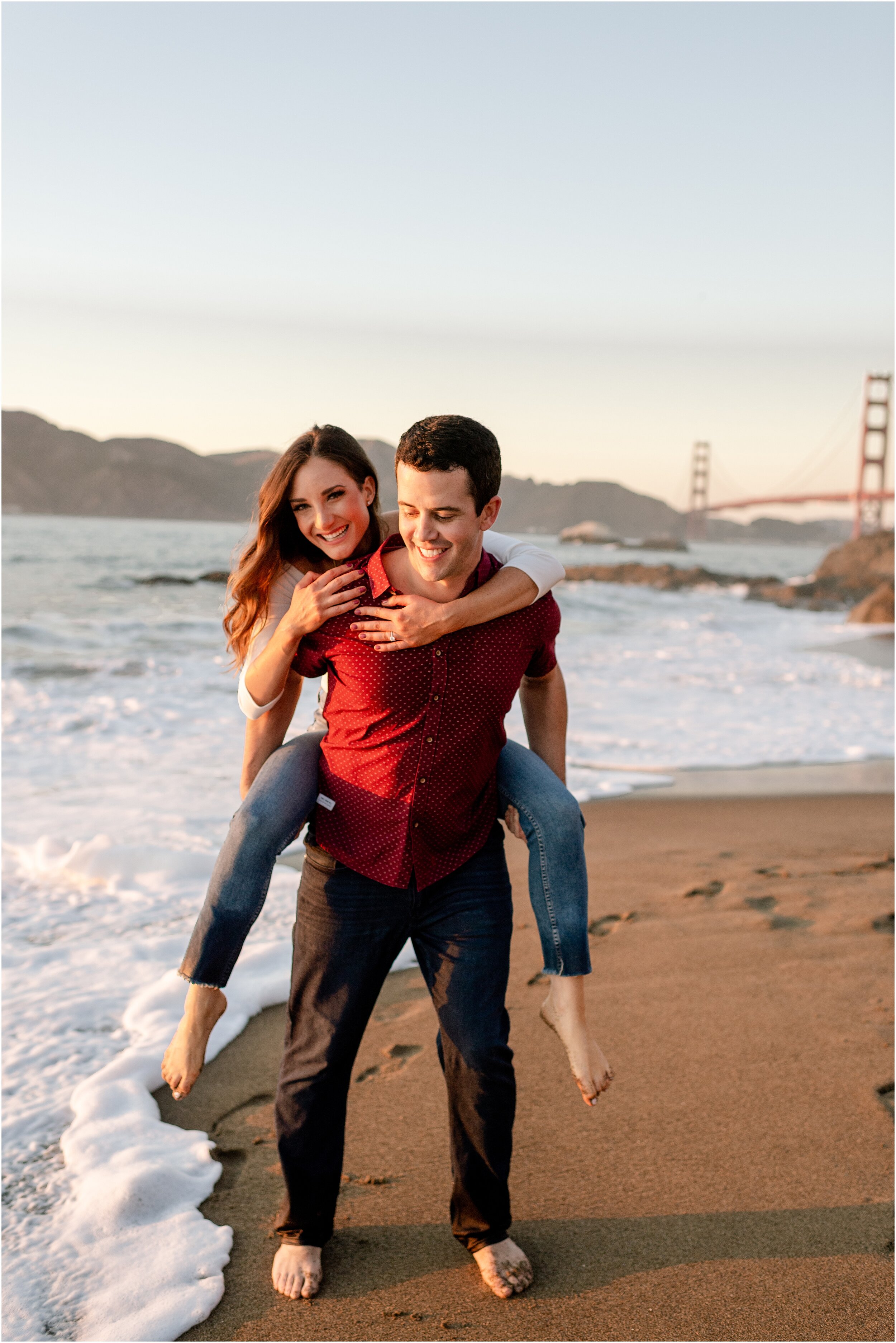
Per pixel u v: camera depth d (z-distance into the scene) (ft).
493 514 5.45
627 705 28.40
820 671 36.91
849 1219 6.51
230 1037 9.11
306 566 6.23
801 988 9.98
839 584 92.99
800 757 22.41
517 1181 6.93
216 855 13.73
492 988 5.80
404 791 5.60
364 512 5.98
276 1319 5.65
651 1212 6.59
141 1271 5.97
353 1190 6.84
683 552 290.15
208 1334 5.53
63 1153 7.20
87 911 11.91
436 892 5.84
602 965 10.52
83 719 23.18
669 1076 8.30
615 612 68.80
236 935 5.43
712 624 60.49
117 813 15.76
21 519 360.48
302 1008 5.91
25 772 18.44
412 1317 5.66
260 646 6.07
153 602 55.88
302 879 6.02
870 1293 5.83
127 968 10.32
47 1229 6.38
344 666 5.51
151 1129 7.50
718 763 21.61
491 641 5.45
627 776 20.16
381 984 6.02
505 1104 5.81
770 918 11.94
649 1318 5.65
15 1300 5.71
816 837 15.76
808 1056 8.63
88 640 37.60
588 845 15.11
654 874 13.66
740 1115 7.73
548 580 5.64
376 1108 7.82
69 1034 8.92
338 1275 6.01
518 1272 5.90
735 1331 5.53
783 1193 6.78
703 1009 9.50
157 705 25.16
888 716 27.78
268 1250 6.25
